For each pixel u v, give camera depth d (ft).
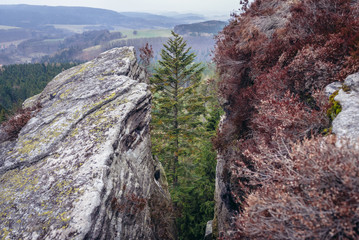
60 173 17.24
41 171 17.88
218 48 33.50
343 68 14.47
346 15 18.12
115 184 18.31
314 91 15.16
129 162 22.77
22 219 14.61
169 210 34.42
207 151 58.49
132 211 20.65
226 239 12.37
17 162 19.20
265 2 31.30
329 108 12.85
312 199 7.89
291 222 8.14
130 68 31.09
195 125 56.70
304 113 12.97
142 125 26.68
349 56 14.57
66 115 23.29
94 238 14.07
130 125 23.79
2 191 17.06
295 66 16.74
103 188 16.03
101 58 34.12
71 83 29.37
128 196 20.29
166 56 53.52
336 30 17.67
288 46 21.53
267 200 8.96
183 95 54.49
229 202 29.63
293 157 9.53
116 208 17.43
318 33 18.83
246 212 9.60
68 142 20.08
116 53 34.32
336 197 7.43
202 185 57.72
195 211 55.88
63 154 18.92
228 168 26.96
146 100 26.71
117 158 20.13
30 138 21.68
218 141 28.32
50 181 16.76
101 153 18.25
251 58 26.48
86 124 21.67
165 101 52.31
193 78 55.11
